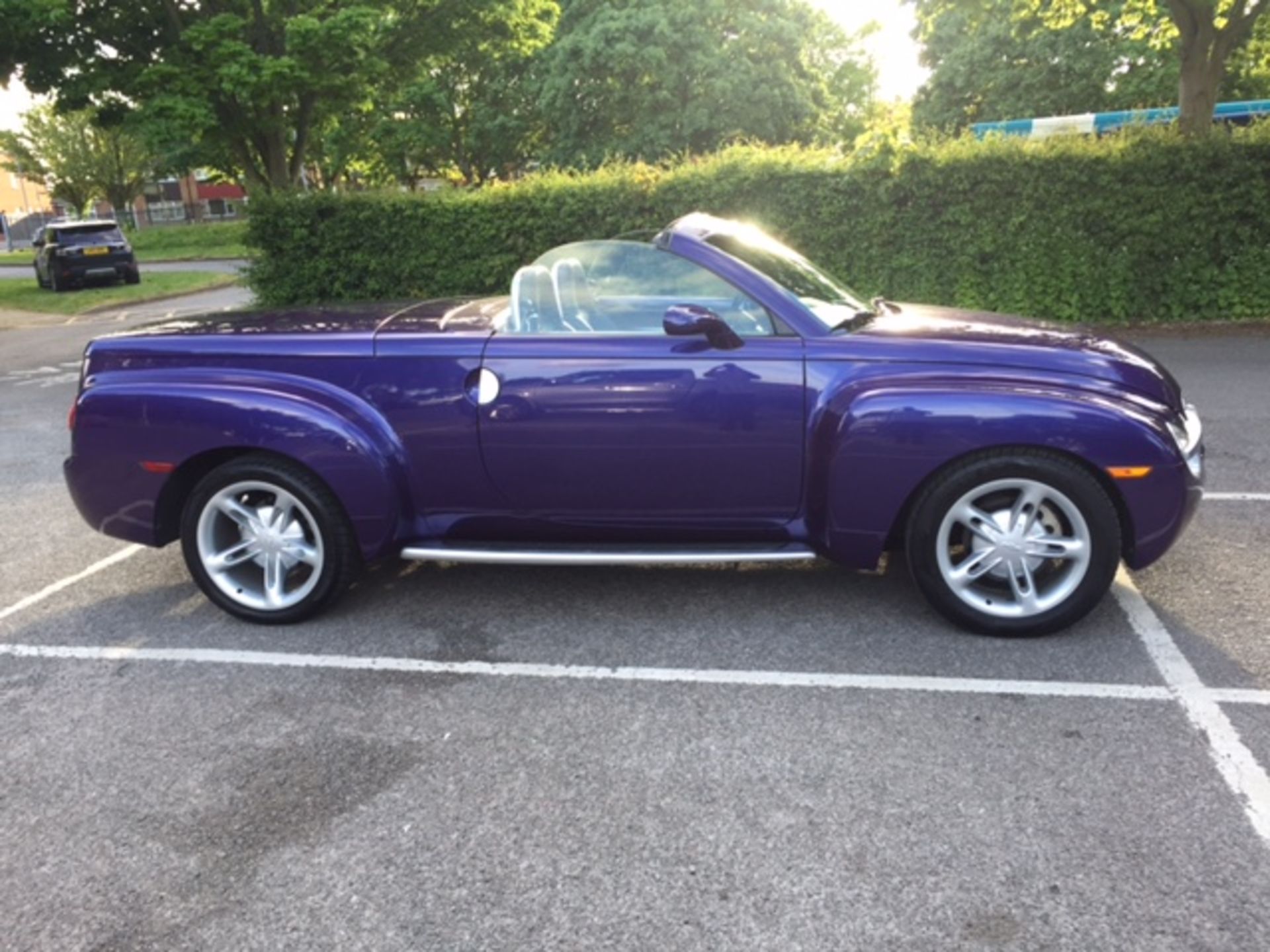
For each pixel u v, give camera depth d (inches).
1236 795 103.0
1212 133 418.3
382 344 149.7
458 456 149.4
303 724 125.5
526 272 153.4
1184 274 431.5
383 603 163.6
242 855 99.5
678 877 93.6
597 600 161.8
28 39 568.4
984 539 138.9
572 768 113.0
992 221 431.5
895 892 90.4
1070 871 92.3
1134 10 599.2
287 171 677.3
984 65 1210.0
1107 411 133.0
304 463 148.2
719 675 134.3
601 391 143.9
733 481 145.4
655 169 481.7
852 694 127.6
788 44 1212.5
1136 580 159.9
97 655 147.8
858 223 446.3
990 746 114.0
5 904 93.7
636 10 1180.5
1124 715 119.6
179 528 162.1
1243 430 256.8
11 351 547.8
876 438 136.6
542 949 85.1
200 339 156.9
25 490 243.0
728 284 147.3
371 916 90.0
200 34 561.3
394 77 694.5
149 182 2379.4
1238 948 82.1
